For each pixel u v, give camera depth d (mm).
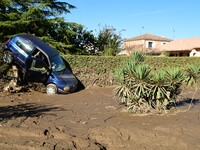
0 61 16016
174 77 10312
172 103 12227
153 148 7211
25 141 7141
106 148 7223
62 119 9594
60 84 15922
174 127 8609
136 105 10633
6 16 22953
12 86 15727
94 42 31391
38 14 24203
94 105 12398
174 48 46656
